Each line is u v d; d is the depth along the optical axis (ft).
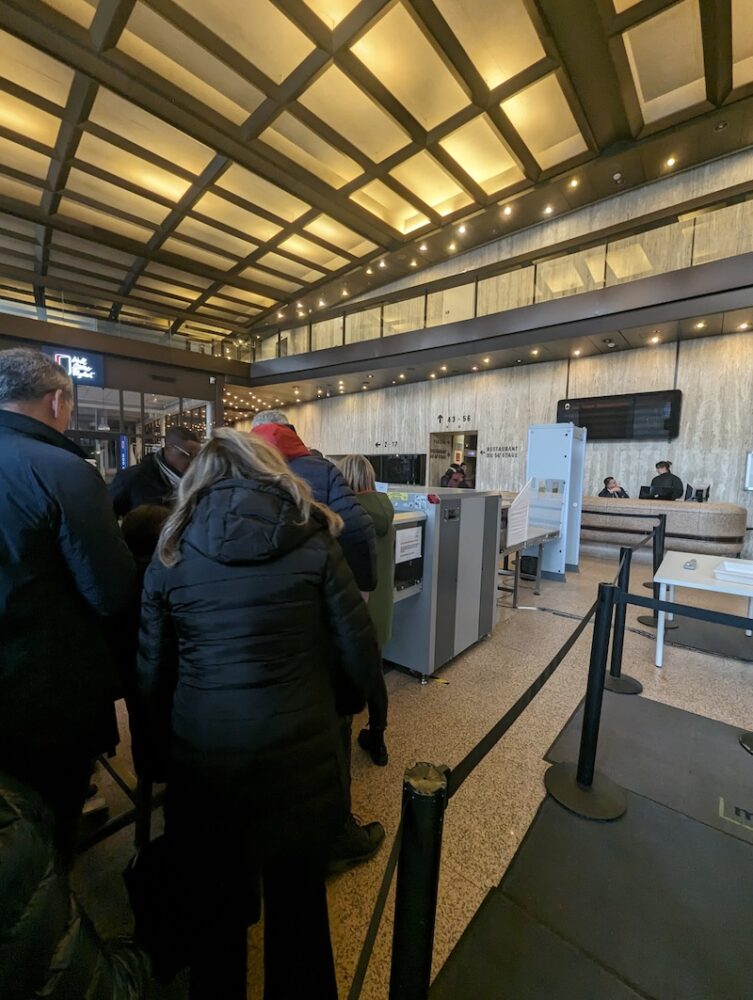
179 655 2.81
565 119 20.47
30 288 40.34
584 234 25.80
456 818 5.20
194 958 2.73
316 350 38.32
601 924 3.99
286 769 2.62
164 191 26.76
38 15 15.10
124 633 4.06
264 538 2.54
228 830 2.62
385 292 38.83
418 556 7.99
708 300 19.69
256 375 42.83
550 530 15.12
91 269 37.01
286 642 2.64
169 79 18.65
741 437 22.41
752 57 17.08
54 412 3.36
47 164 24.04
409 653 8.50
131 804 5.24
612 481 24.44
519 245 29.48
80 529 3.01
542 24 15.26
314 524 2.93
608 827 5.07
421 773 2.39
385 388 40.11
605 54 16.52
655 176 23.11
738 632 11.18
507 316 26.22
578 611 12.87
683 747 6.60
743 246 19.74
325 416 46.85
